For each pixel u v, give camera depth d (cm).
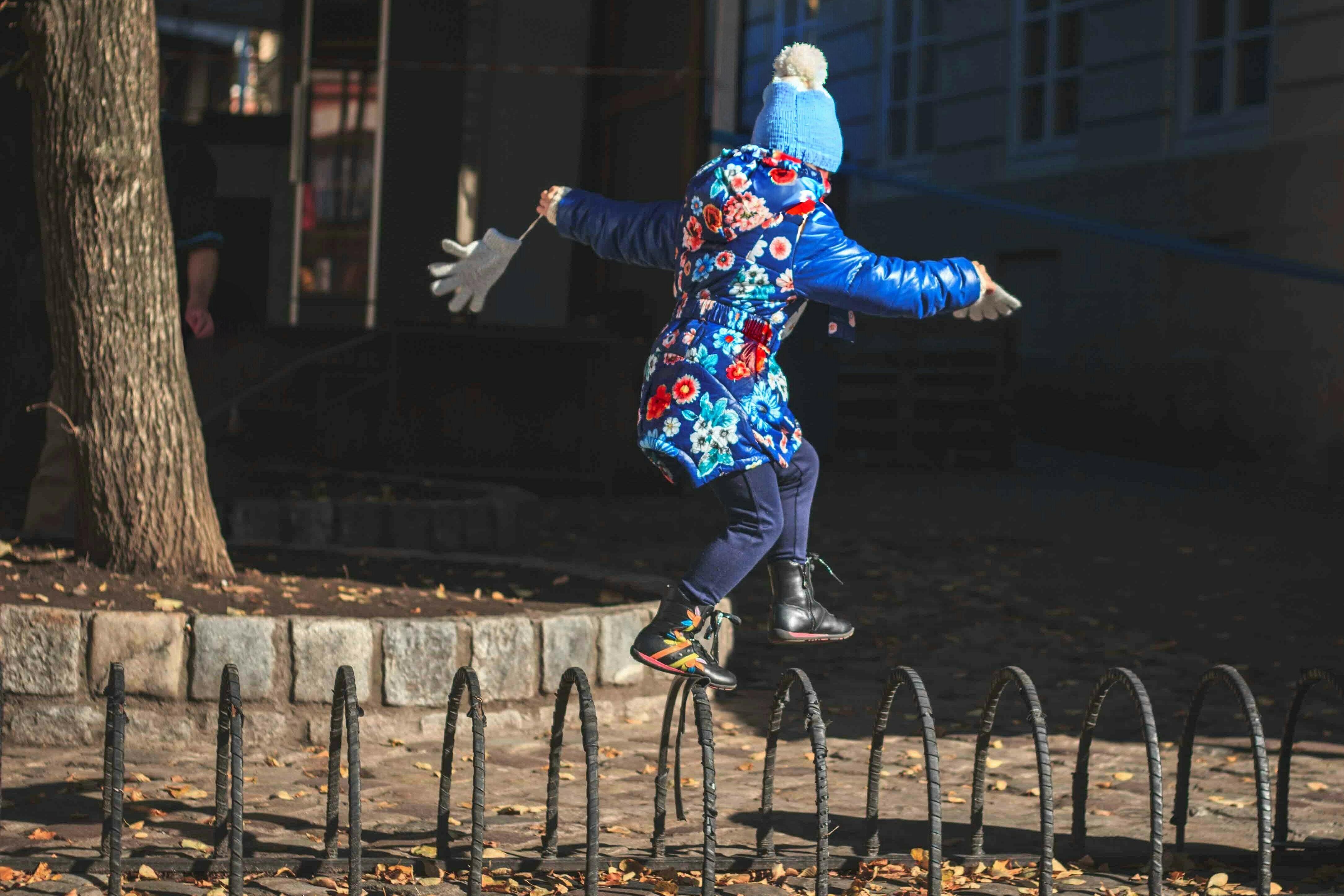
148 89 934
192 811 712
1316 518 2023
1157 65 2858
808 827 736
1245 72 2698
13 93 1414
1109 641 1242
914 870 664
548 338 2011
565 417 2066
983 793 680
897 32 3712
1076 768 691
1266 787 582
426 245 2484
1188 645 1230
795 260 569
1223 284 2698
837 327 582
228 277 3228
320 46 2525
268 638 825
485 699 868
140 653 812
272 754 819
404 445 2038
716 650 699
